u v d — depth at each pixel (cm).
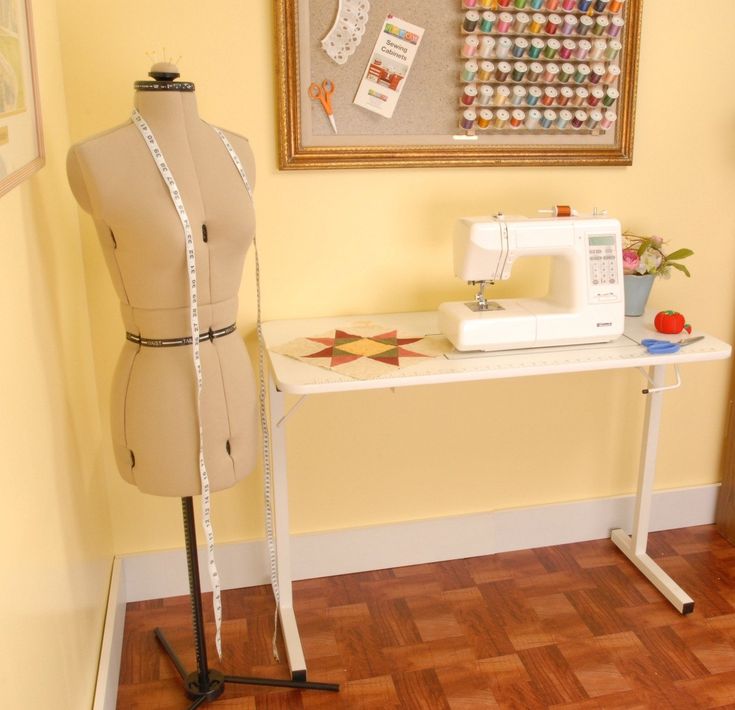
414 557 267
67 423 182
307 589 255
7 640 123
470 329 199
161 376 169
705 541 280
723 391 278
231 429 177
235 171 168
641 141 244
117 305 223
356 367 193
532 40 221
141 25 204
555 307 209
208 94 212
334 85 217
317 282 234
